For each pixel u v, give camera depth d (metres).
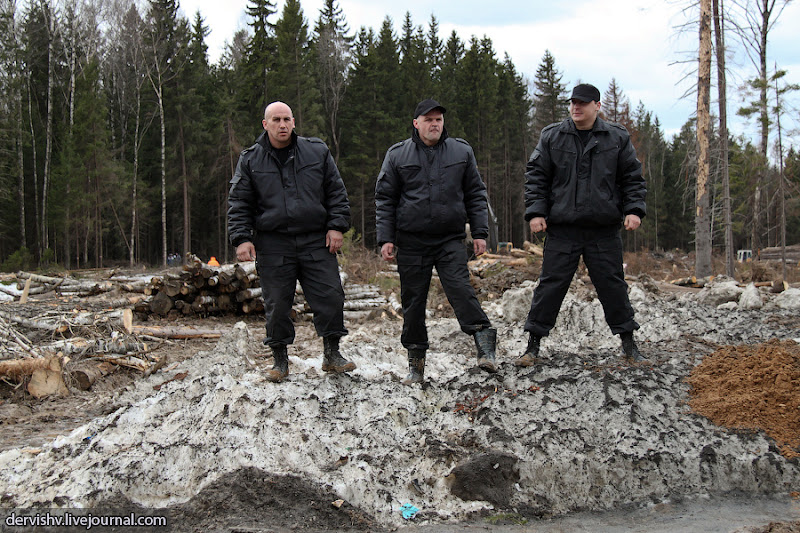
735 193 27.78
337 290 4.52
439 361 5.64
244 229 4.44
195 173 38.78
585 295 9.05
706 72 16.81
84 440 3.98
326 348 4.56
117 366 6.82
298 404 3.99
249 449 3.60
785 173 24.06
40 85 39.66
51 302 11.91
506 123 51.16
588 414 4.00
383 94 43.28
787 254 30.67
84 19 38.34
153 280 10.94
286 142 4.42
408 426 3.99
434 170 4.42
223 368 5.30
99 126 34.22
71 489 3.40
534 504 3.43
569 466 3.57
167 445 3.68
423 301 4.56
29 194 37.94
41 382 5.97
